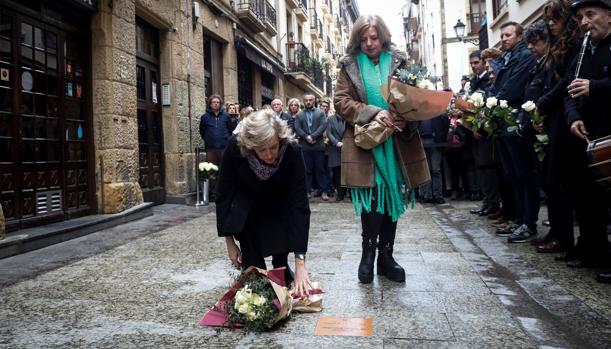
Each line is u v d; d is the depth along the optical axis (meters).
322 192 8.30
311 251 3.92
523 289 2.72
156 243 4.48
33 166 4.87
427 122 7.12
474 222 5.29
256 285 2.27
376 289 2.80
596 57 2.88
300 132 8.19
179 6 8.20
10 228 4.48
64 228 4.72
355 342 2.03
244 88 12.89
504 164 4.37
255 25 12.34
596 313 2.30
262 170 2.36
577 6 2.86
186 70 8.39
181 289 2.93
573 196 3.17
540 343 1.97
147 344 2.08
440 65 21.19
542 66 3.60
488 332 2.11
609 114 2.86
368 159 2.86
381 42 2.94
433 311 2.40
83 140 5.78
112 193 5.86
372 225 2.94
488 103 4.05
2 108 4.50
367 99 2.90
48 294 2.88
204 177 7.66
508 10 11.12
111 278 3.23
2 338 2.18
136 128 6.60
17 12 4.70
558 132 3.17
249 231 2.58
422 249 3.89
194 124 8.65
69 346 2.07
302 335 2.13
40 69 5.05
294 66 17.73
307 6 22.91
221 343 2.07
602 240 3.13
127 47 6.38
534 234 4.12
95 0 5.77
